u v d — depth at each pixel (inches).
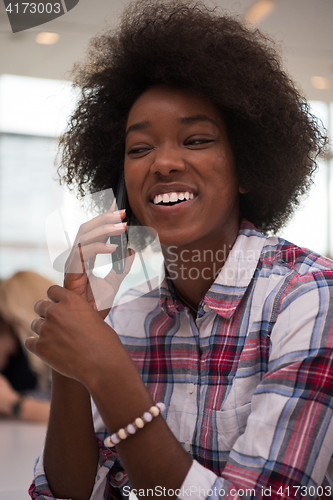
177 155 29.5
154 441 23.4
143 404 23.8
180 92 30.1
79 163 40.1
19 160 101.3
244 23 37.9
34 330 26.9
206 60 30.0
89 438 30.4
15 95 105.0
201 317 31.3
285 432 23.7
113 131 37.4
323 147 39.7
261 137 33.5
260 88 32.7
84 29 90.9
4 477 45.2
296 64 104.1
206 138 30.1
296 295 27.5
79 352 24.7
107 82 37.2
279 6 82.7
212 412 28.6
